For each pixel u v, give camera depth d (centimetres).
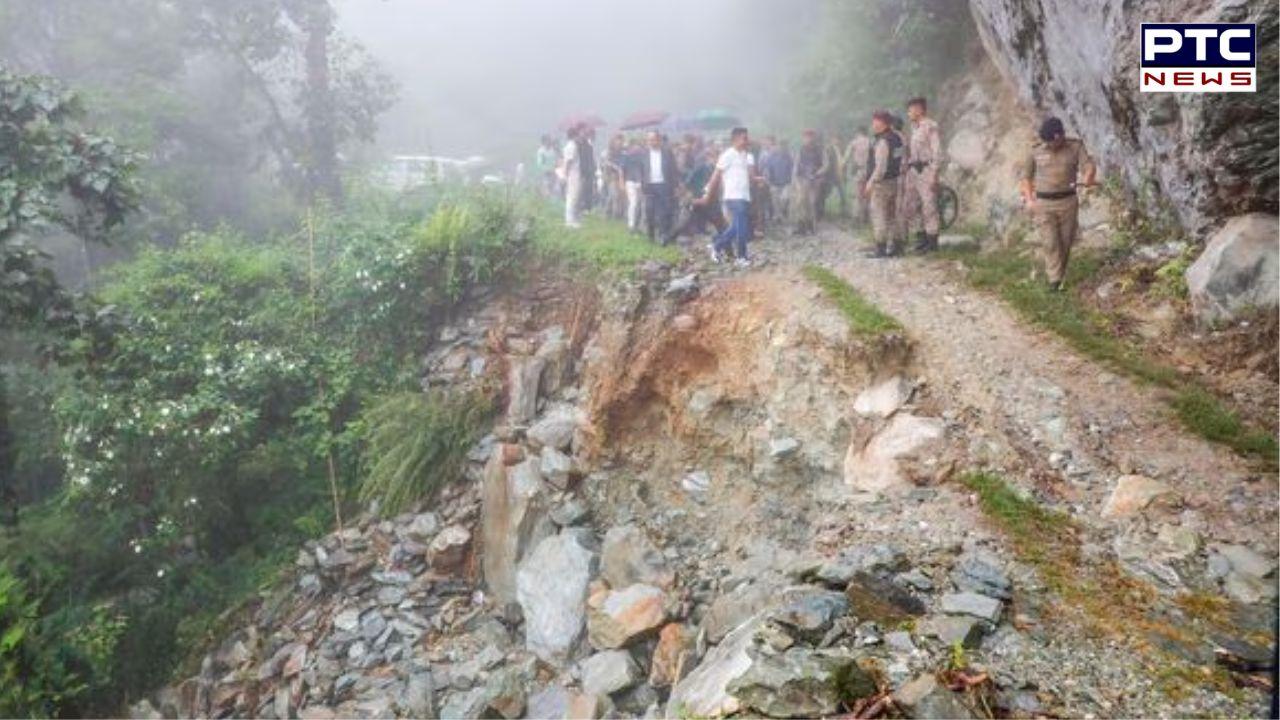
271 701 754
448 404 916
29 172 693
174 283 1002
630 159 1150
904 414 626
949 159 1177
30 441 1046
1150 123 690
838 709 316
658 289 914
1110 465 531
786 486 700
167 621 885
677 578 675
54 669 759
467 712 652
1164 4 629
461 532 815
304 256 1104
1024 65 952
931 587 420
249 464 945
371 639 755
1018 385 624
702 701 360
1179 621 391
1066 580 426
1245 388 585
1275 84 568
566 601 693
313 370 959
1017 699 329
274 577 870
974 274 848
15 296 689
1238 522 463
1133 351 656
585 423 837
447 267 1011
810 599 394
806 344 740
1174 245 732
